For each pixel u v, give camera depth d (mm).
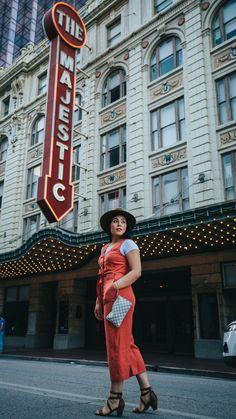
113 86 20516
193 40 16859
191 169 15164
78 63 22875
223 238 12719
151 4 19688
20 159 24859
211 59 16125
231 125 14523
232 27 16047
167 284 16094
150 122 17781
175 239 13109
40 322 20281
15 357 14211
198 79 16047
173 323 15594
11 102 27781
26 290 21781
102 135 20047
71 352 16188
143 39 19422
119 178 18125
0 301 22859
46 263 18609
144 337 16438
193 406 3812
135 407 3400
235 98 14984
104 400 3898
